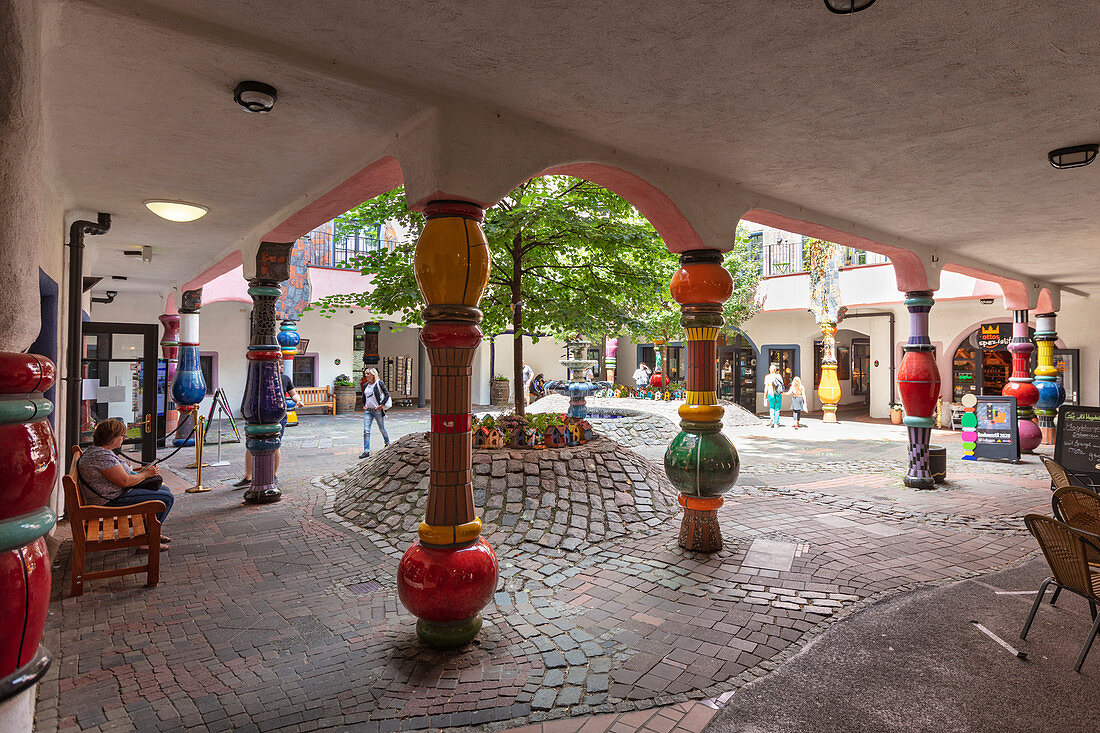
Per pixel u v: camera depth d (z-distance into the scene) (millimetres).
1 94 1626
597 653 3488
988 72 3318
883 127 4105
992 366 16859
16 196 1663
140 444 11273
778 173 5105
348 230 8125
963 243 8172
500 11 2721
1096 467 7277
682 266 5395
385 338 23219
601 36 2936
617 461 6801
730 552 5242
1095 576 3598
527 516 5652
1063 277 11359
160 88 3424
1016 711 2902
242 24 2885
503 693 3059
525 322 7945
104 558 5129
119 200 5953
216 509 6801
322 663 3365
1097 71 3291
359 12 2752
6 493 1605
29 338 1806
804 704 2965
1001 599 4281
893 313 18016
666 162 4820
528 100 3680
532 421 7152
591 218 7270
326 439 13125
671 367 22906
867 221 6914
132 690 3078
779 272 19047
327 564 5004
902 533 5922
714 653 3494
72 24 2725
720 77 3371
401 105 3604
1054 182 5391
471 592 3467
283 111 3729
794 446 12516
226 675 3229
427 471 6383
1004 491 7969
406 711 2902
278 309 15906
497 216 6840
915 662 3381
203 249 8445
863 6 2438
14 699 1650
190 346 11680
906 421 8242
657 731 2758
